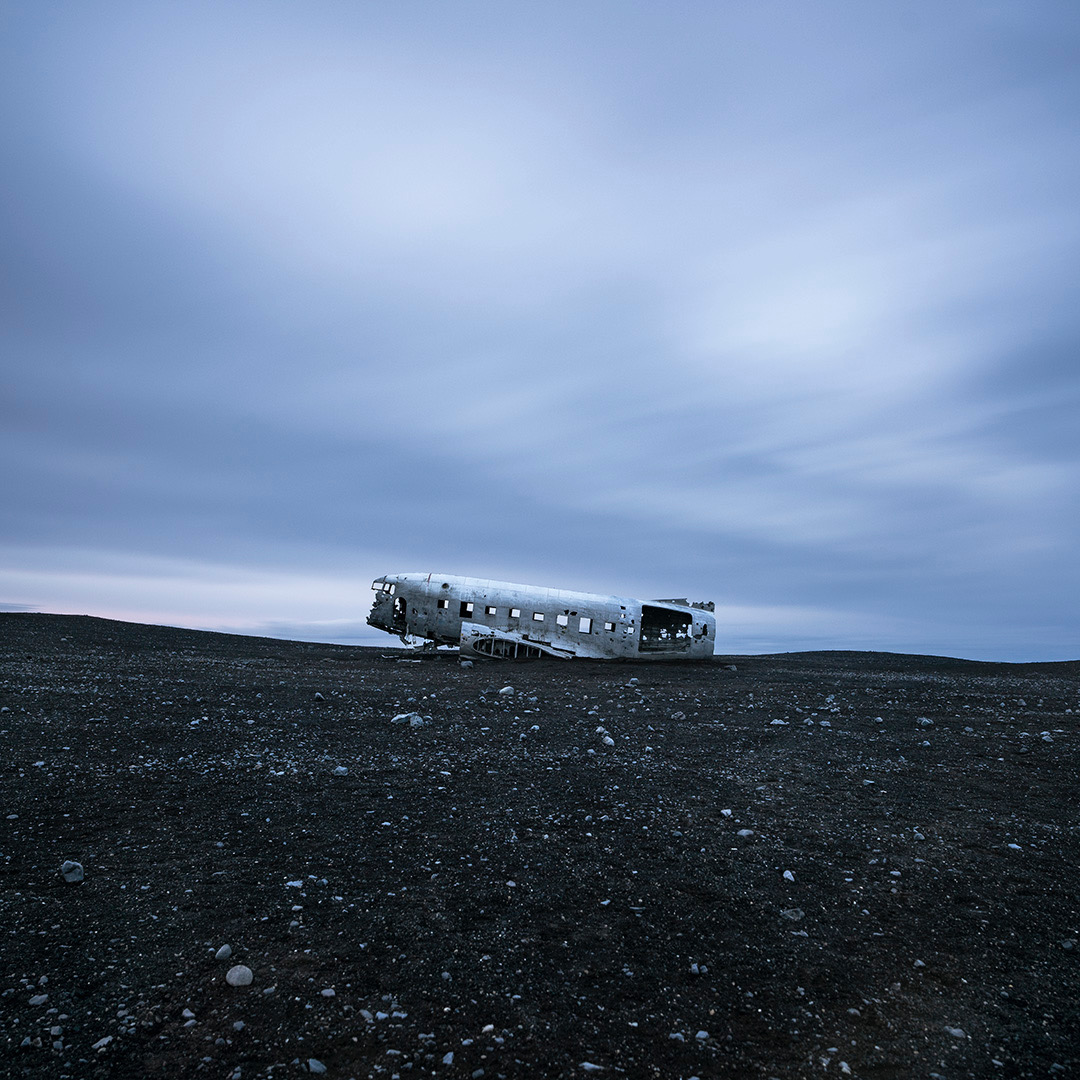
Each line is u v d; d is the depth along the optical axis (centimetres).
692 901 654
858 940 593
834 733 1365
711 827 841
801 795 971
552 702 1688
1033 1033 477
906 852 774
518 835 798
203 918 581
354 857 718
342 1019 464
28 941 532
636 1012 490
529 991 507
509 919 608
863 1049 460
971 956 570
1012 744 1273
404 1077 417
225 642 2762
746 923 616
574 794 952
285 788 919
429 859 723
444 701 1611
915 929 611
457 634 2839
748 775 1068
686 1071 435
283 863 694
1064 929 614
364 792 921
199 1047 431
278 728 1239
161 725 1199
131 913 583
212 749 1075
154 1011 461
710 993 515
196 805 841
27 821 761
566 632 2858
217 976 502
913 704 1728
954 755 1194
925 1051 458
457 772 1034
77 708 1286
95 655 2044
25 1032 434
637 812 885
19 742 1045
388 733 1252
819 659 3147
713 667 2738
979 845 796
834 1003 508
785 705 1703
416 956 544
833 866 736
